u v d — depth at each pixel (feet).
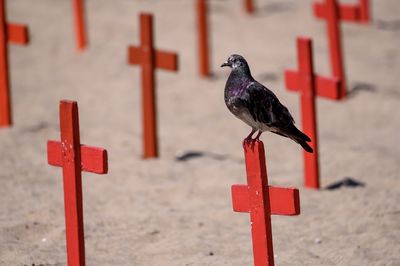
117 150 57.11
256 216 31.50
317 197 47.78
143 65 54.29
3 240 39.99
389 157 55.57
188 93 70.59
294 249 39.99
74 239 33.45
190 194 48.73
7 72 58.59
